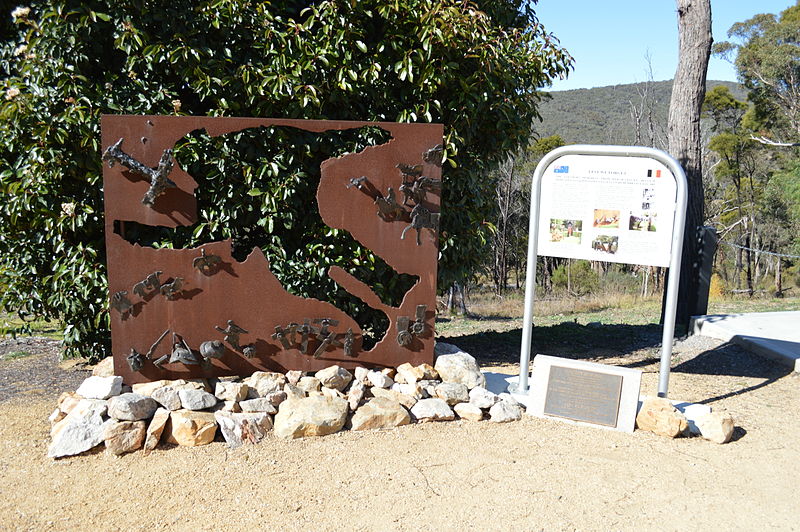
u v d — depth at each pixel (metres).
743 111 34.62
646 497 3.42
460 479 3.58
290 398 4.32
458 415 4.55
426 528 3.06
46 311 5.42
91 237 5.25
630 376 4.43
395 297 5.85
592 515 3.22
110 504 3.26
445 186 5.71
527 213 24.03
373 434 4.19
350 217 4.53
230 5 4.93
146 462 3.73
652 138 23.64
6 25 6.18
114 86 5.08
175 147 4.91
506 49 5.60
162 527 3.04
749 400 5.17
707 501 3.39
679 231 4.53
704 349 7.09
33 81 4.89
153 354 4.30
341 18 5.14
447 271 6.13
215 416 4.07
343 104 5.48
